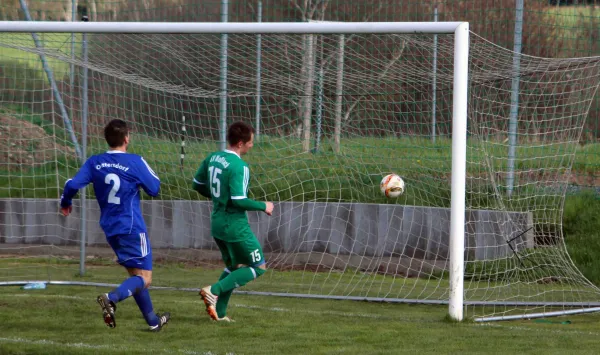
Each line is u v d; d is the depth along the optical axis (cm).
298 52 3055
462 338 2012
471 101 2952
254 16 4134
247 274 2145
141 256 1961
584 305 2673
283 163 3794
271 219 3850
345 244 3778
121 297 1922
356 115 3588
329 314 2414
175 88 3316
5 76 3997
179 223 3891
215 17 4219
